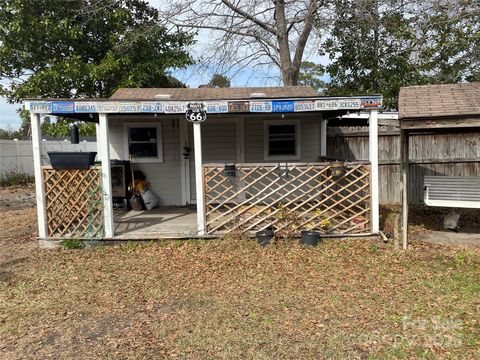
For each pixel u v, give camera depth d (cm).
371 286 501
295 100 685
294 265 586
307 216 729
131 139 984
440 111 627
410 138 1014
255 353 353
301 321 411
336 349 354
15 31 1232
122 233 721
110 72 1313
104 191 693
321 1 1259
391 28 1243
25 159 1859
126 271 579
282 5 1335
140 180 964
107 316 438
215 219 711
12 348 374
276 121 970
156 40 1426
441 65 1273
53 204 704
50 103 677
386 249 653
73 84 1317
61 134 1349
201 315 432
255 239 696
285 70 1382
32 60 1317
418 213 927
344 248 658
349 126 1127
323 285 509
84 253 664
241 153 977
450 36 1230
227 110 685
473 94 674
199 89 1039
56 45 1327
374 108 686
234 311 439
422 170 1019
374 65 1294
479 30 1199
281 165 705
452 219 773
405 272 548
